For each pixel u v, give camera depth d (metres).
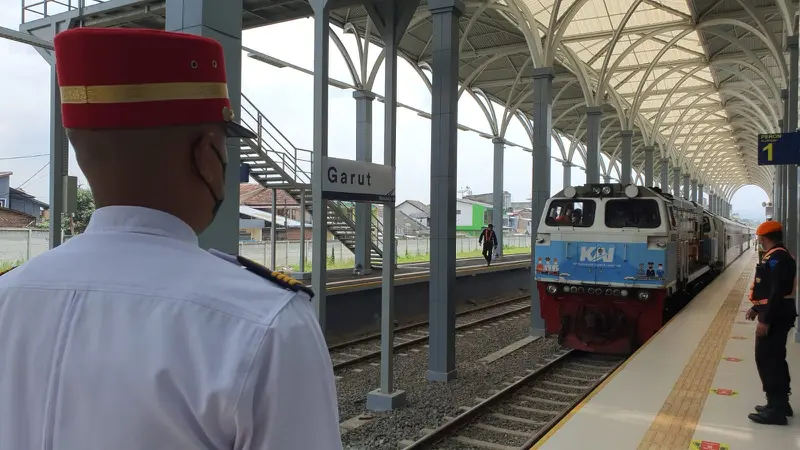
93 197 1.20
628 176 25.84
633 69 25.39
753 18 19.23
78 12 10.29
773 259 5.32
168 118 1.14
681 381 6.61
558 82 27.05
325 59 6.76
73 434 0.99
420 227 54.28
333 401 1.14
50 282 1.09
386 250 7.23
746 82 29.44
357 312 12.02
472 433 6.37
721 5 19.36
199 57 1.18
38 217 24.03
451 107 8.11
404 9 7.17
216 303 1.02
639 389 6.30
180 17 6.00
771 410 5.27
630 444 4.78
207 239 6.04
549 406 7.42
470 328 12.81
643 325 9.75
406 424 6.59
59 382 1.01
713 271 19.52
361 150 18.02
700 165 57.09
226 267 1.12
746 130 46.88
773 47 19.02
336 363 9.27
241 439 0.99
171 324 1.00
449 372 8.46
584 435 4.97
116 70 1.10
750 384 6.48
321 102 6.68
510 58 23.58
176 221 1.17
